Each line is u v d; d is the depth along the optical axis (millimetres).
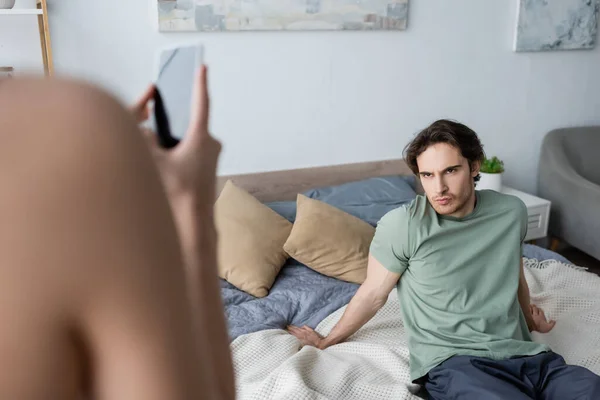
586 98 3664
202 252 377
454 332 1551
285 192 2877
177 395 254
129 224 238
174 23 2488
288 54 2760
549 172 3404
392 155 3150
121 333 242
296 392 1415
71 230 227
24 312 226
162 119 401
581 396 1374
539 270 2340
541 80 3471
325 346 1786
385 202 2758
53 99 237
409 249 1563
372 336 1872
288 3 2670
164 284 250
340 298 2125
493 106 3373
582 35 3477
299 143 2900
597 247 3094
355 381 1543
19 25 2289
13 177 223
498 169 3152
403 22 2939
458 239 1547
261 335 1778
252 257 2250
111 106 247
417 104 3143
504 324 1556
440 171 1483
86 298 235
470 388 1380
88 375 254
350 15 2811
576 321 1950
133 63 2484
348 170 3000
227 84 2676
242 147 2783
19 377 230
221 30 2580
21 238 222
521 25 3270
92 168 230
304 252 2311
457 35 3143
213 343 383
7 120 229
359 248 2350
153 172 254
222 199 2471
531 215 3057
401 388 1490
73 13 2340
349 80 2932
